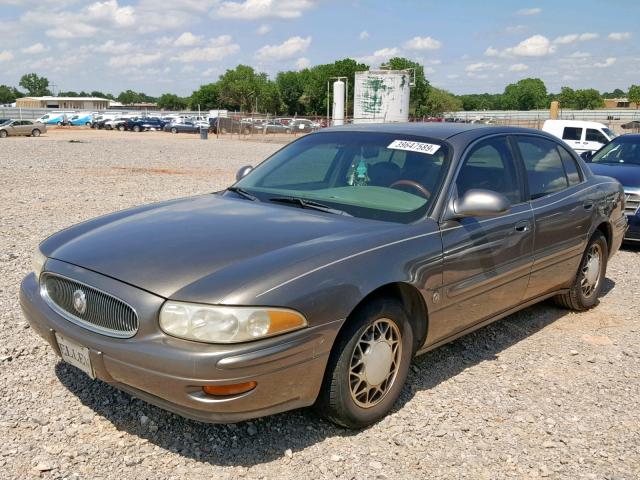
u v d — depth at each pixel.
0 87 199.25
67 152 26.23
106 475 2.97
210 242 3.32
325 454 3.22
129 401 3.64
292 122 55.44
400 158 4.23
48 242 3.79
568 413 3.80
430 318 3.74
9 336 4.50
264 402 2.95
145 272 3.07
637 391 4.14
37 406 3.55
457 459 3.25
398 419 3.62
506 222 4.28
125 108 165.38
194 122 64.44
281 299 2.93
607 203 5.62
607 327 5.35
